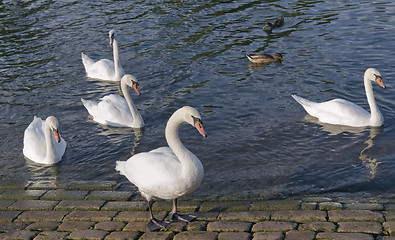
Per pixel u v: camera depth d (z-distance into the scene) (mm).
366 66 15352
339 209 7535
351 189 8938
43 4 24688
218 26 20078
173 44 18266
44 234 7238
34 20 22109
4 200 8570
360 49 16703
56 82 15867
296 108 13125
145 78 15578
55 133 10531
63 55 18047
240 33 19172
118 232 7223
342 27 19031
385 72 14828
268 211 7559
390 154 10461
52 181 9875
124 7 23375
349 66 15461
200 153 10812
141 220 7609
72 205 8188
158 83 15133
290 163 10203
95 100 14633
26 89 15281
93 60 17031
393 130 11758
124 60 17156
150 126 12711
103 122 13008
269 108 13125
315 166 10016
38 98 14664
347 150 10766
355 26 19016
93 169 10430
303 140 11320
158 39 18859
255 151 10820
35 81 15875
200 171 7180
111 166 10531
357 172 9656
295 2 23047
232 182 9391
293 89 14211
